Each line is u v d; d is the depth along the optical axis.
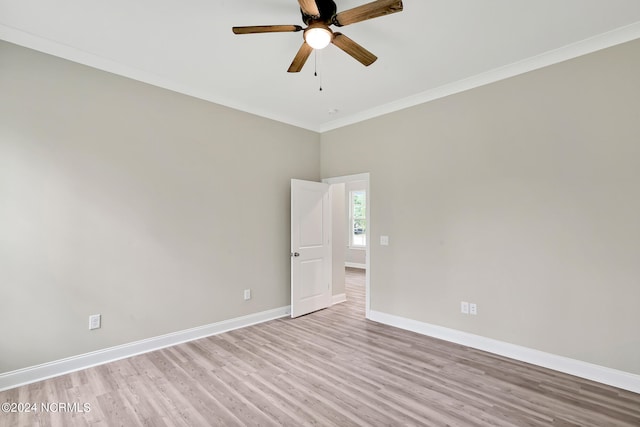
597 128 2.65
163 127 3.37
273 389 2.52
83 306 2.86
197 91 3.63
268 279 4.31
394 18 2.37
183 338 3.48
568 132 2.79
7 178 2.53
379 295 4.20
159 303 3.32
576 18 2.37
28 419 2.14
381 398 2.39
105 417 2.16
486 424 2.08
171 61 3.02
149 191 3.26
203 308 3.65
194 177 3.60
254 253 4.16
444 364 2.95
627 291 2.51
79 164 2.86
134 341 3.14
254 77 3.34
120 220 3.08
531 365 2.92
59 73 2.76
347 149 4.62
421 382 2.62
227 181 3.89
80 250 2.85
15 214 2.55
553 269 2.86
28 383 2.58
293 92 3.74
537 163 2.96
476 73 3.26
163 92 3.38
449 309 3.53
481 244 3.30
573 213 2.76
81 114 2.87
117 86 3.07
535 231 2.96
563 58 2.81
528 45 2.75
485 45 2.74
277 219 4.44
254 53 2.87
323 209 4.85
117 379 2.66
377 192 4.24
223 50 2.82
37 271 2.64
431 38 2.64
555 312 2.84
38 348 2.64
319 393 2.46
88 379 2.66
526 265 3.01
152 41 2.68
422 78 3.38
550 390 2.49
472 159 3.38
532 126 2.99
